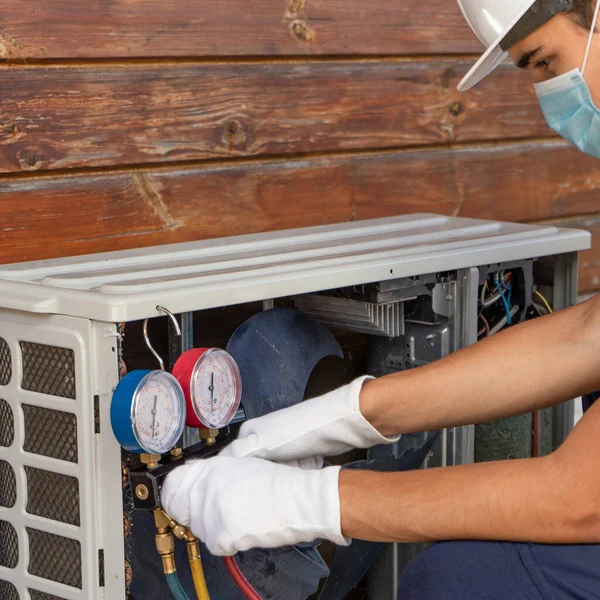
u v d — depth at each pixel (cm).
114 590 112
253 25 178
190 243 156
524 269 167
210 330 170
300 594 136
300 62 187
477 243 154
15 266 135
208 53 173
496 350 118
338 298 151
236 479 106
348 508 103
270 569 132
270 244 155
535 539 97
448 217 186
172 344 125
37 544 122
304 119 189
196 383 112
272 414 121
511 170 228
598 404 99
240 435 122
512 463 99
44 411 118
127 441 104
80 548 115
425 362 157
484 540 102
